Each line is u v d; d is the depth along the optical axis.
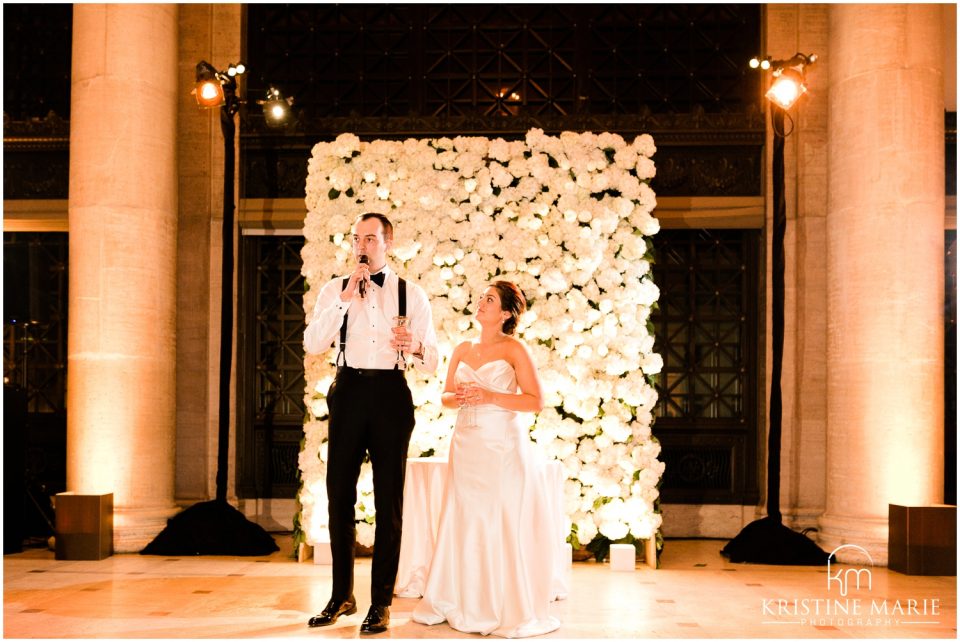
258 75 7.94
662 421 7.64
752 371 7.60
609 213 6.36
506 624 4.32
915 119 6.42
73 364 6.75
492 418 4.56
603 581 5.68
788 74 6.41
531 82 7.90
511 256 6.37
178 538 6.58
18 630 4.31
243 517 6.83
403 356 4.44
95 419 6.65
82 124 6.83
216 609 4.80
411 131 7.61
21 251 8.30
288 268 7.94
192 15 7.83
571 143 6.45
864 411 6.45
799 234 7.40
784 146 7.44
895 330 6.34
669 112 7.82
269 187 7.76
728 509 7.50
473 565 4.43
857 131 6.59
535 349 6.27
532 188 6.40
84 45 6.88
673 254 7.80
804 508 7.25
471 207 6.42
